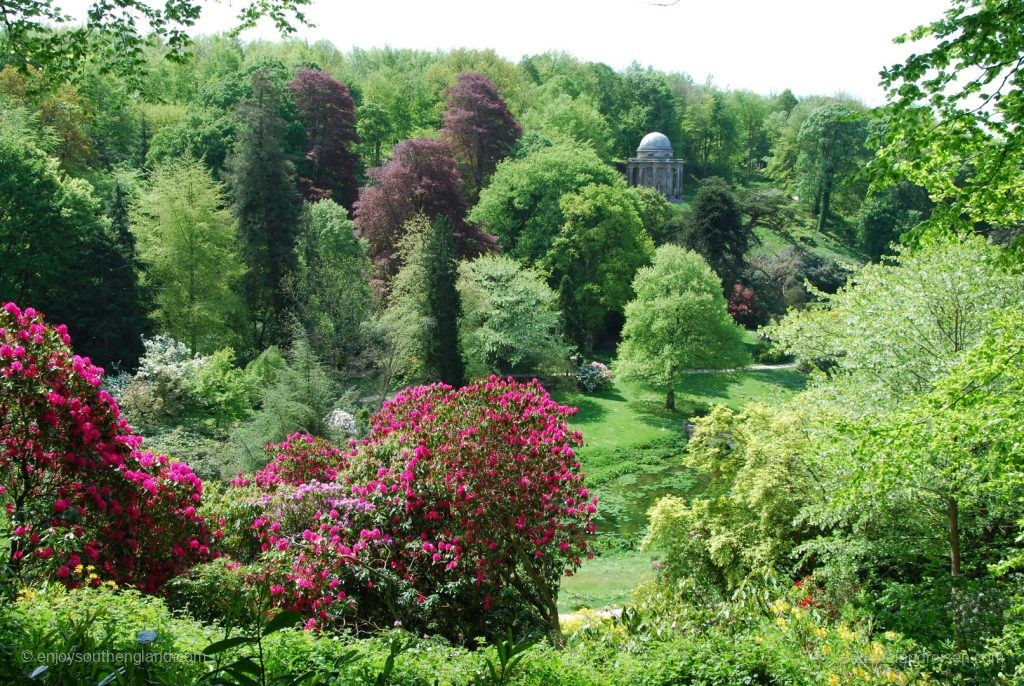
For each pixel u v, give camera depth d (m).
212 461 21.91
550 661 7.55
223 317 41.38
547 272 57.34
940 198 9.52
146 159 59.22
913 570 14.87
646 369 44.38
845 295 16.94
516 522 13.16
